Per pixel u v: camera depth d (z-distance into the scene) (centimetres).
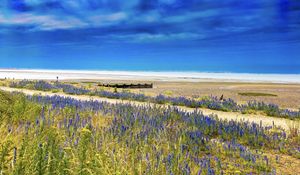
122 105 1147
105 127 698
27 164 341
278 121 1434
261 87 5712
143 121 812
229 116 1532
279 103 2723
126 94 2256
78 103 1103
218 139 788
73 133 573
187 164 485
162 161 496
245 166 573
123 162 469
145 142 582
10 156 371
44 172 338
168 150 587
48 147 373
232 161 605
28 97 1175
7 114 709
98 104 1124
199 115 1046
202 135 760
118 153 488
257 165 582
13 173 327
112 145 564
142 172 453
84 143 375
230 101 2055
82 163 356
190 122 921
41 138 441
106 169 393
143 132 673
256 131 845
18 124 619
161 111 1076
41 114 774
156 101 1994
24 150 365
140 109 1060
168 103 1916
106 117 876
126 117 842
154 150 548
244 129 873
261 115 1639
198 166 517
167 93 3161
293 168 606
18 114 714
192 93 3622
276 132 951
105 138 583
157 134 683
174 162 497
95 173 352
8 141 372
